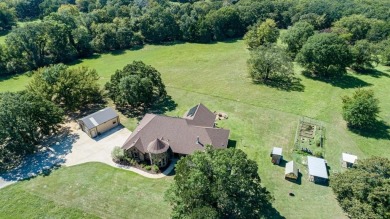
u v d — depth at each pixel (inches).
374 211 1476.4
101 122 2568.9
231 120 2775.6
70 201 1891.0
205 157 1557.6
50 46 4207.7
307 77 3757.4
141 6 6102.4
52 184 2030.0
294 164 2130.9
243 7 5654.5
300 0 6038.4
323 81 3649.1
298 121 2773.1
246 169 1530.5
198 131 2262.6
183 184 1509.6
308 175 2110.0
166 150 2124.8
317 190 1983.3
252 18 5600.4
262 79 3676.2
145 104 3058.6
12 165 2219.5
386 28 4613.7
